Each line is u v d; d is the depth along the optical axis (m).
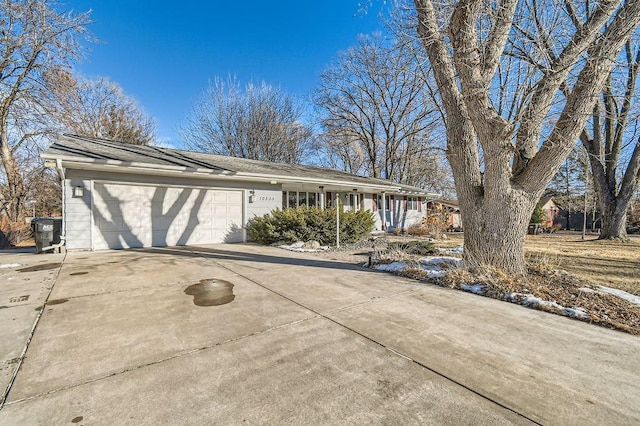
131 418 1.79
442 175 27.44
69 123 14.04
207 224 10.24
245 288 4.64
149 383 2.15
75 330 3.02
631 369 2.42
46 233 7.73
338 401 1.97
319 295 4.32
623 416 1.85
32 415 1.80
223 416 1.82
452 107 5.58
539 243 12.59
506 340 2.92
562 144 4.56
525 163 5.22
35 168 15.39
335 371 2.33
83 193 8.09
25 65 11.96
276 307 3.79
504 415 1.85
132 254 7.68
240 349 2.67
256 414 1.84
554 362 2.51
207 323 3.25
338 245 9.49
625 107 7.11
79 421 1.76
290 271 5.88
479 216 5.30
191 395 2.02
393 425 1.75
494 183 5.05
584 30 4.29
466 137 5.50
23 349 2.61
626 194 13.10
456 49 4.95
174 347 2.69
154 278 5.17
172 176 9.46
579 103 4.40
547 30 4.86
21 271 5.61
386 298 4.23
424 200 21.20
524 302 4.00
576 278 5.29
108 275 5.34
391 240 11.91
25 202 15.81
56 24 11.75
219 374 2.27
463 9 4.71
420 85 11.22
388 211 17.94
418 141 22.53
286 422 1.77
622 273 6.27
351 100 22.56
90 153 8.02
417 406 1.92
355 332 3.06
